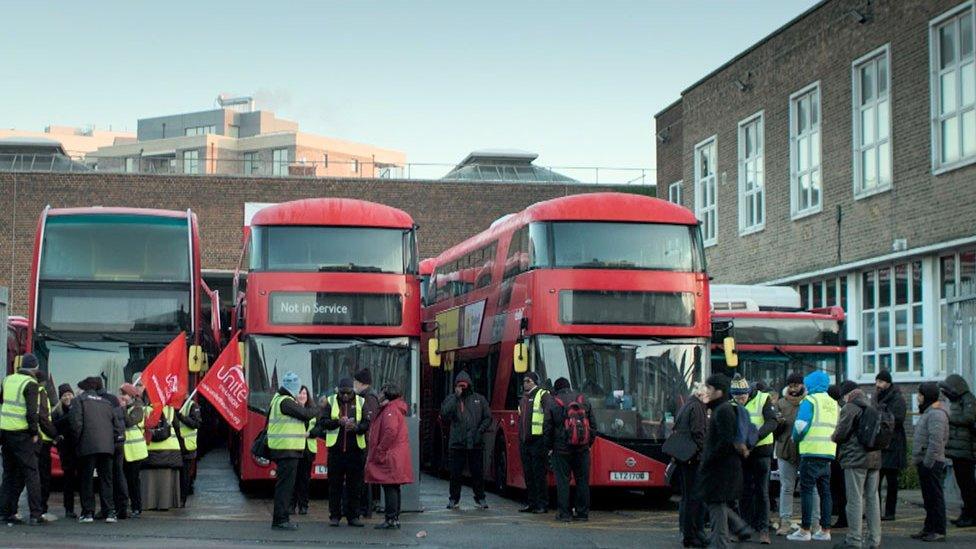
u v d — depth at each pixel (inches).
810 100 1273.4
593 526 697.0
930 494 630.5
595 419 764.0
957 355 849.5
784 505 656.4
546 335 798.5
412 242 858.1
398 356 840.9
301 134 5039.4
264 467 823.1
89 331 865.5
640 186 2190.0
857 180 1168.8
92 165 2432.3
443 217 2123.5
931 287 1048.2
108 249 880.9
